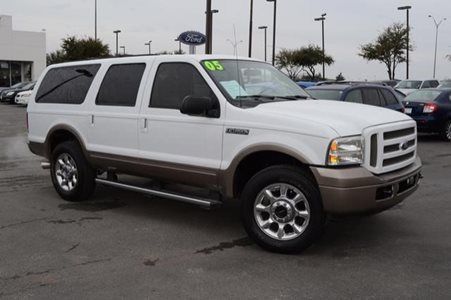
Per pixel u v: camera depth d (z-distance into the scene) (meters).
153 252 5.24
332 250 5.29
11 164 10.73
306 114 5.13
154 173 6.20
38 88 7.91
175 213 6.78
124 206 7.15
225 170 5.48
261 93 5.92
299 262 4.94
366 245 5.45
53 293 4.25
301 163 5.18
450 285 4.38
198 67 5.83
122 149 6.52
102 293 4.25
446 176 9.52
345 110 5.37
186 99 5.47
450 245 5.45
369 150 4.93
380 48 48.16
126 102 6.49
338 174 4.75
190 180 5.86
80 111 7.05
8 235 5.81
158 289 4.32
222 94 5.57
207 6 19.53
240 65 6.17
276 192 5.21
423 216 6.61
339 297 4.16
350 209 4.79
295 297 4.16
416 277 4.56
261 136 5.19
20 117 23.06
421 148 13.59
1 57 42.22
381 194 5.00
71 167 7.33
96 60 7.12
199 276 4.60
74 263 4.93
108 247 5.40
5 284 4.43
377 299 4.12
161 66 6.22
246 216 5.31
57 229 6.05
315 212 4.94
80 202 7.38
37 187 8.43
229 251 5.27
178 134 5.88
